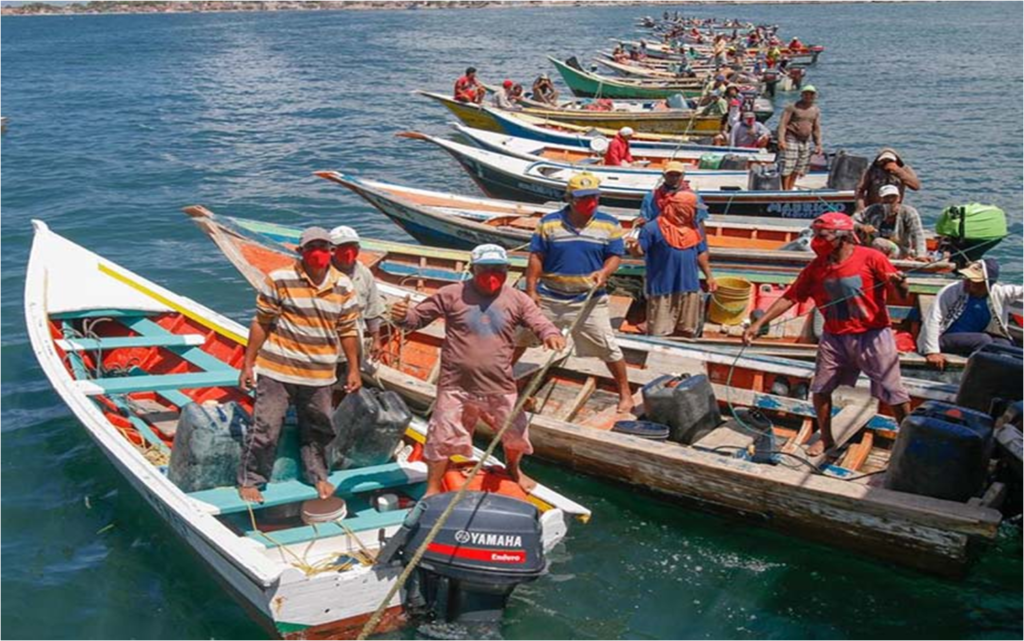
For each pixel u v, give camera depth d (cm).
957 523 627
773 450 751
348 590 581
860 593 668
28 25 17812
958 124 2977
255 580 566
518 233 1244
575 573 691
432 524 585
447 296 636
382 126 3147
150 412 870
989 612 646
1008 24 8850
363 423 688
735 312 1030
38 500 787
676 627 634
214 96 4084
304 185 2175
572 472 825
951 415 666
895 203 1066
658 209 983
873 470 743
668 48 5241
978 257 1076
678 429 787
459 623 610
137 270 1478
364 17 15775
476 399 645
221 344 964
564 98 4000
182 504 635
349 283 656
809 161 1612
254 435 650
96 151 2645
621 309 1113
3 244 1623
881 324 693
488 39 8019
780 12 12588
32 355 1098
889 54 5694
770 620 640
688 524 757
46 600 663
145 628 637
